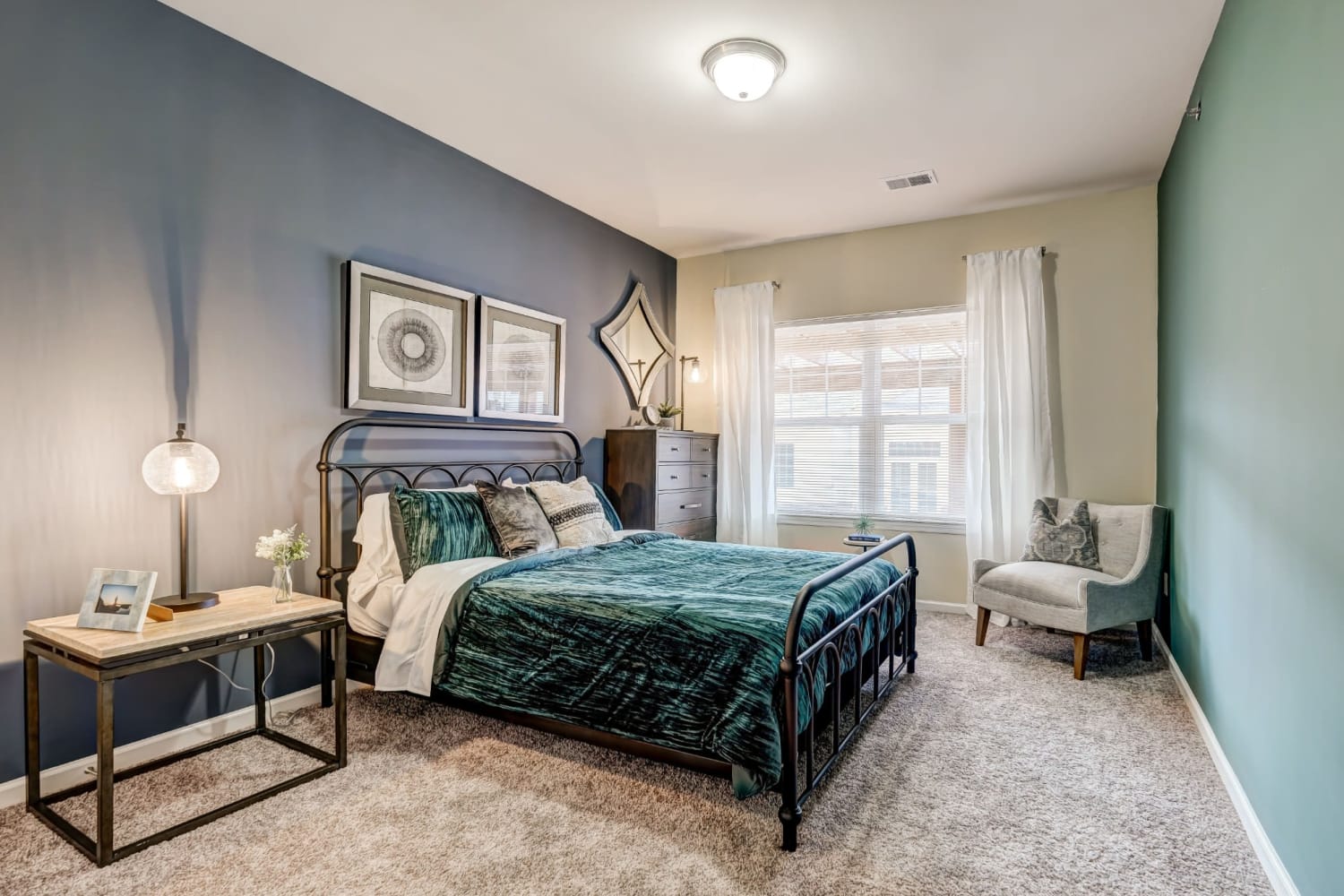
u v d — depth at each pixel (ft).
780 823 6.40
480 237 12.22
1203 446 8.84
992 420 14.08
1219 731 7.82
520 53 8.86
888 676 10.10
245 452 8.73
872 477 16.03
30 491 6.93
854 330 16.26
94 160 7.39
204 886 5.48
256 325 8.86
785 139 11.30
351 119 10.06
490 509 10.27
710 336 17.88
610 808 6.69
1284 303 5.67
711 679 6.46
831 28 8.24
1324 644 4.78
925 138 11.25
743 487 16.71
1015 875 5.66
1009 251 14.14
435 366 11.17
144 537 7.76
